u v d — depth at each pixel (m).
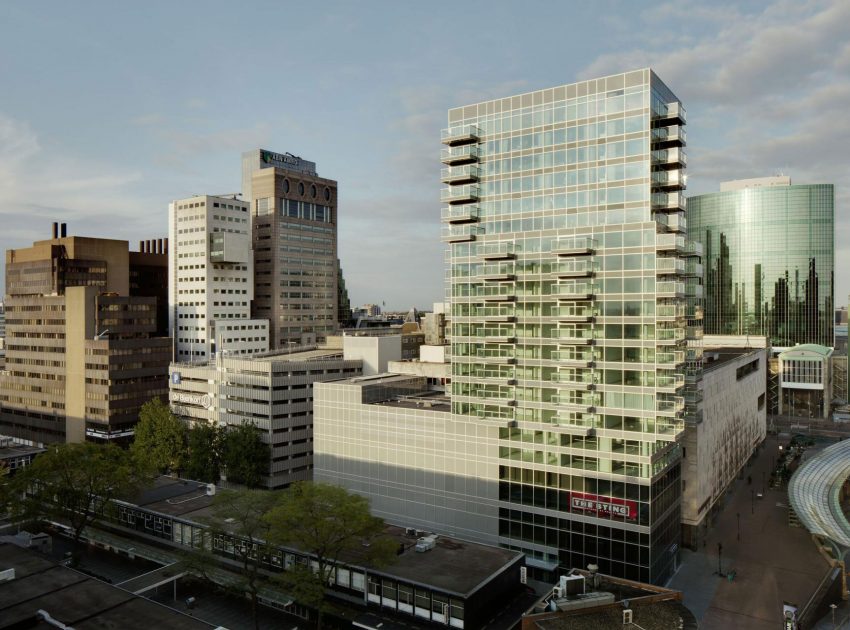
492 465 95.81
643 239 83.81
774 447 176.12
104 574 90.50
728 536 106.38
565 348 89.69
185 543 94.75
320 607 70.62
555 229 90.69
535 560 89.44
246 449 129.50
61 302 189.25
